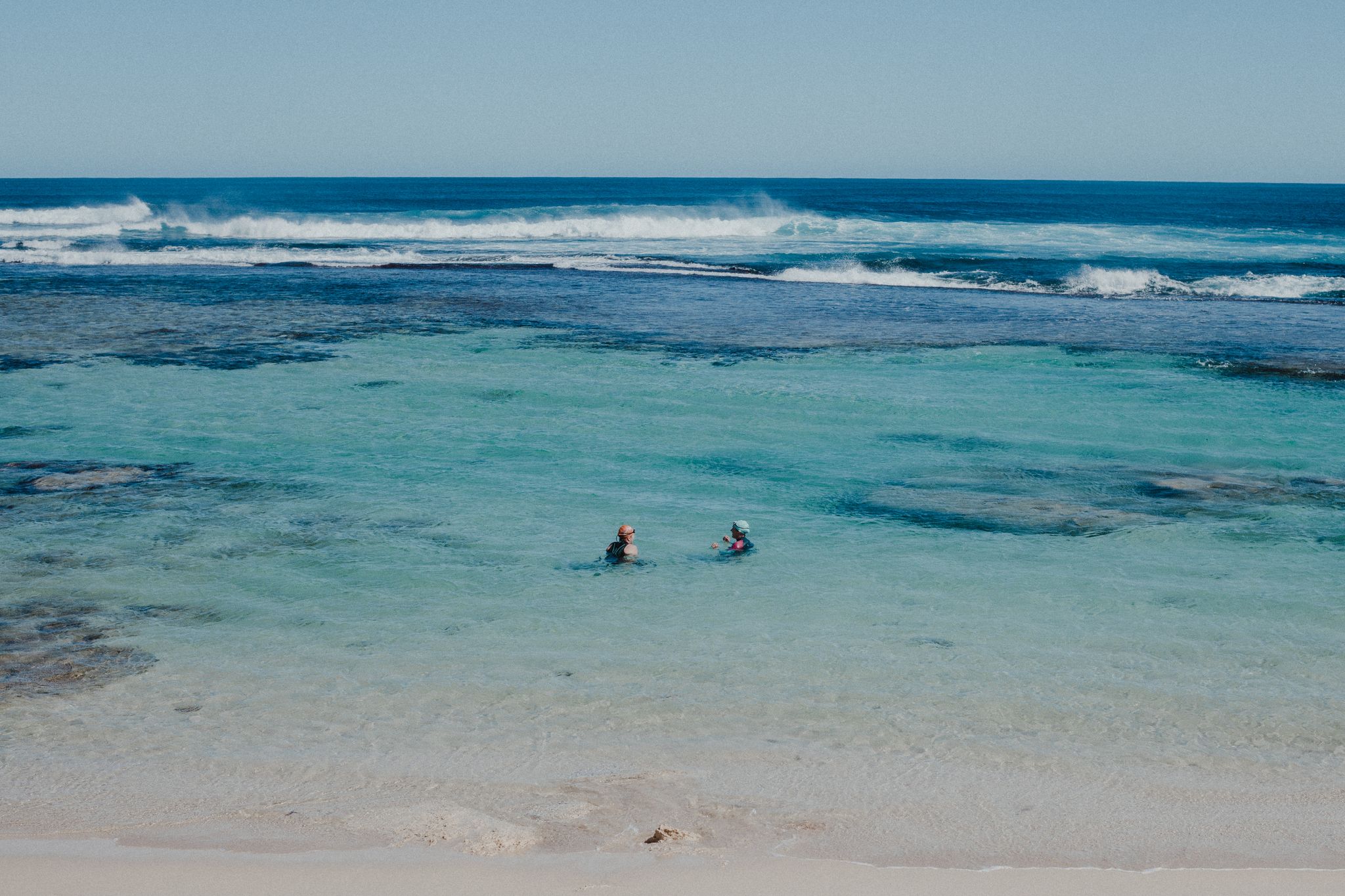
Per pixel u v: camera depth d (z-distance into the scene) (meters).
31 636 10.06
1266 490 15.41
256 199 123.81
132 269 42.03
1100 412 20.17
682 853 6.27
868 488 15.62
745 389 21.94
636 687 9.05
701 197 136.00
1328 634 10.24
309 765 7.63
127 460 16.62
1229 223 86.44
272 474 16.02
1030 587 11.58
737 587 11.61
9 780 7.35
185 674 9.27
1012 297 36.28
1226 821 6.82
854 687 9.05
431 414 19.81
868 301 34.97
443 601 11.12
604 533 13.54
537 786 7.29
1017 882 5.95
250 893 5.76
